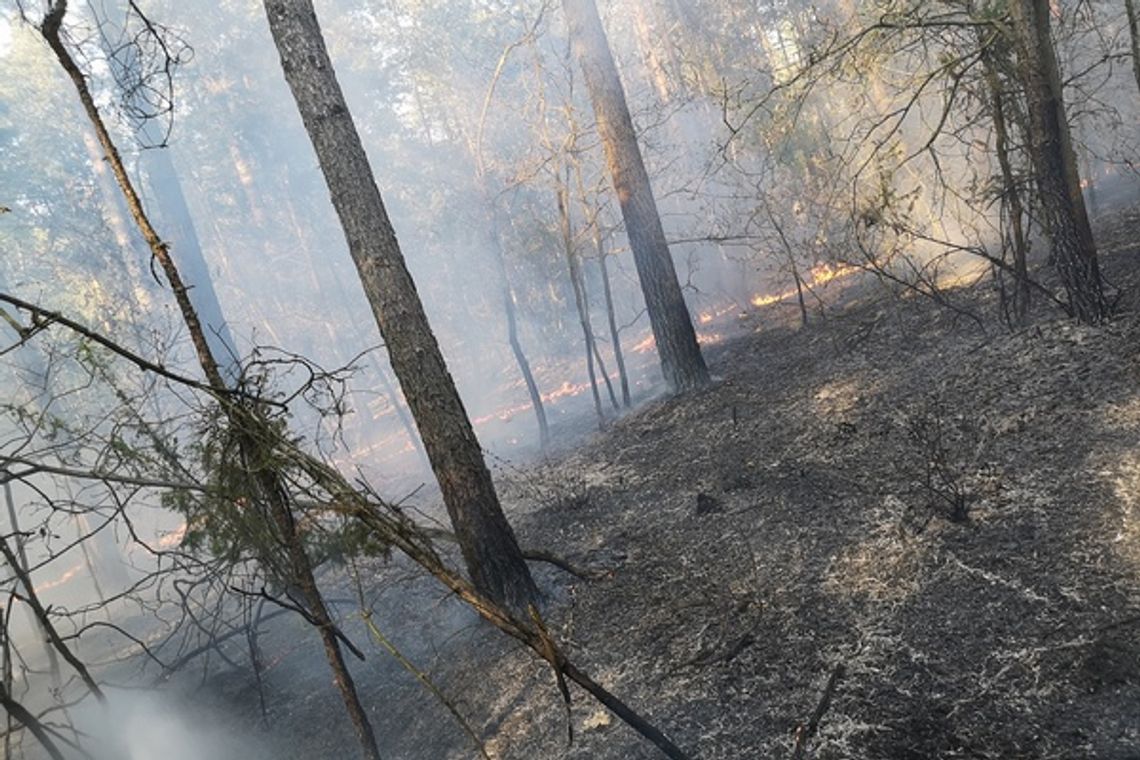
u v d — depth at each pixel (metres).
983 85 8.76
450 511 6.91
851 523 6.40
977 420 7.07
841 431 8.20
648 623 6.16
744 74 17.58
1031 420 6.64
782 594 5.80
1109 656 4.09
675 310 12.40
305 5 6.47
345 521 4.96
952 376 8.24
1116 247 10.08
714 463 9.00
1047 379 7.18
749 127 14.61
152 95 14.23
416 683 6.99
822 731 4.32
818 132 14.05
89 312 16.70
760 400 10.52
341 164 6.45
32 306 3.61
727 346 14.77
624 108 12.30
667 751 3.93
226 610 10.77
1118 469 5.50
